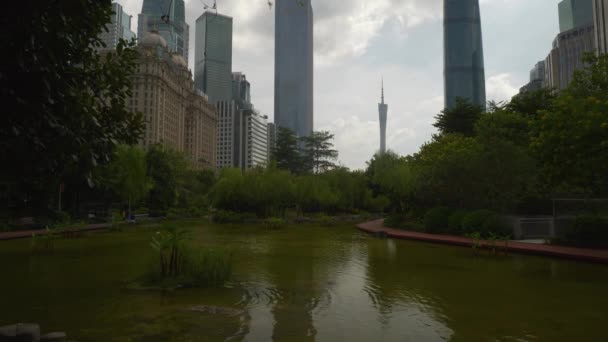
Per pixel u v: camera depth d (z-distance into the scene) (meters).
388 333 6.30
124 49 5.55
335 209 49.69
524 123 32.06
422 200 29.39
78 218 35.16
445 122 46.09
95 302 8.09
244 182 43.19
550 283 10.31
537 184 26.38
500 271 12.15
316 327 6.58
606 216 17.81
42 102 4.11
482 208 24.38
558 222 18.67
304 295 8.89
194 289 9.40
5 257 14.98
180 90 129.38
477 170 24.11
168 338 5.94
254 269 12.37
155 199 47.78
